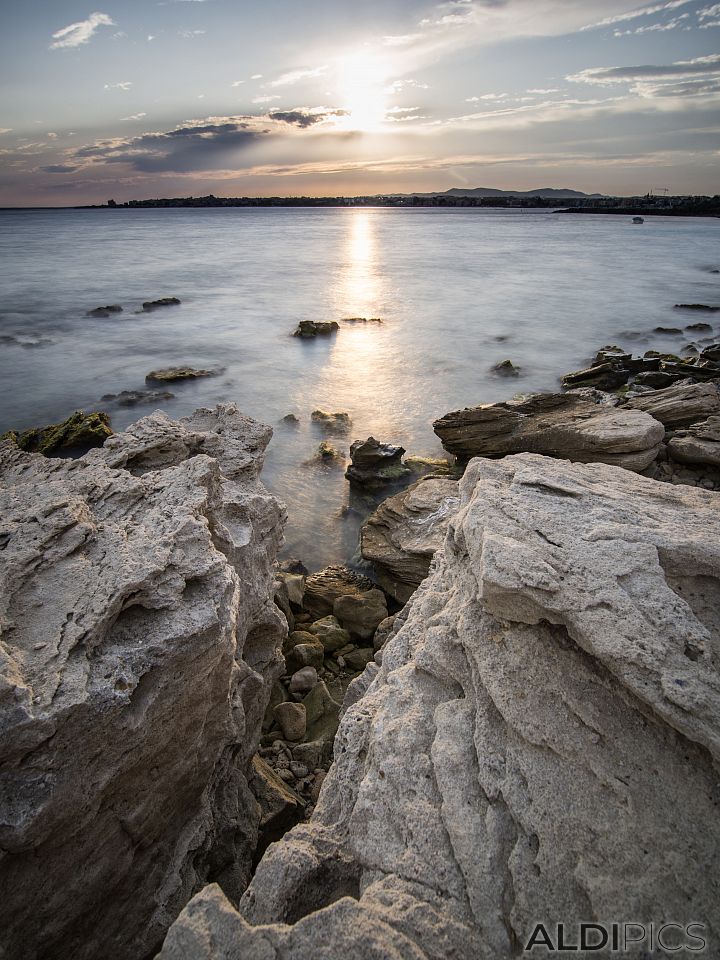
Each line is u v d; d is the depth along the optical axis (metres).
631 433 14.20
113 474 6.43
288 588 11.12
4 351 31.81
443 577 6.39
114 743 4.23
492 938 3.27
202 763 5.25
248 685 6.77
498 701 4.18
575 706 4.04
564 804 3.64
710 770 3.64
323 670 9.64
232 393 25.53
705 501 5.65
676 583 4.69
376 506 15.88
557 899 3.31
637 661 3.92
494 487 5.71
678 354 30.81
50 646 4.18
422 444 20.30
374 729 4.69
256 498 7.80
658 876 3.24
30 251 86.81
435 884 3.60
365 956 3.13
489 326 37.91
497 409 17.00
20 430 21.59
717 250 87.56
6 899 3.91
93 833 4.35
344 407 23.86
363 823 4.11
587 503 5.42
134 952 4.87
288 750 7.91
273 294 50.44
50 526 5.01
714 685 3.76
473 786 3.98
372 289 52.59
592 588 4.37
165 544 5.12
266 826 6.49
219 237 124.12
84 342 34.00
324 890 4.01
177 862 5.20
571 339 34.34
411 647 5.61
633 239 113.88
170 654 4.55
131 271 64.19
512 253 85.19
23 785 3.80
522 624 4.61
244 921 3.31
